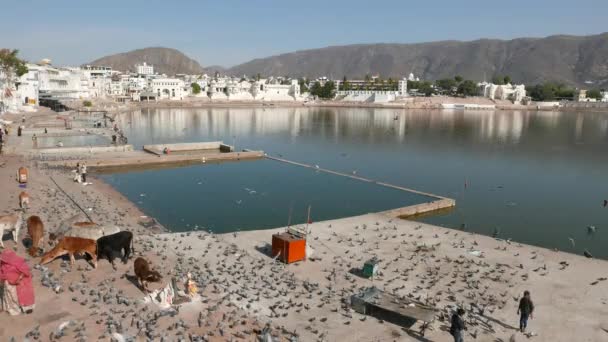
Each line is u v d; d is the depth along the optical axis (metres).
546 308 21.98
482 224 45.44
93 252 23.17
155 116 179.75
